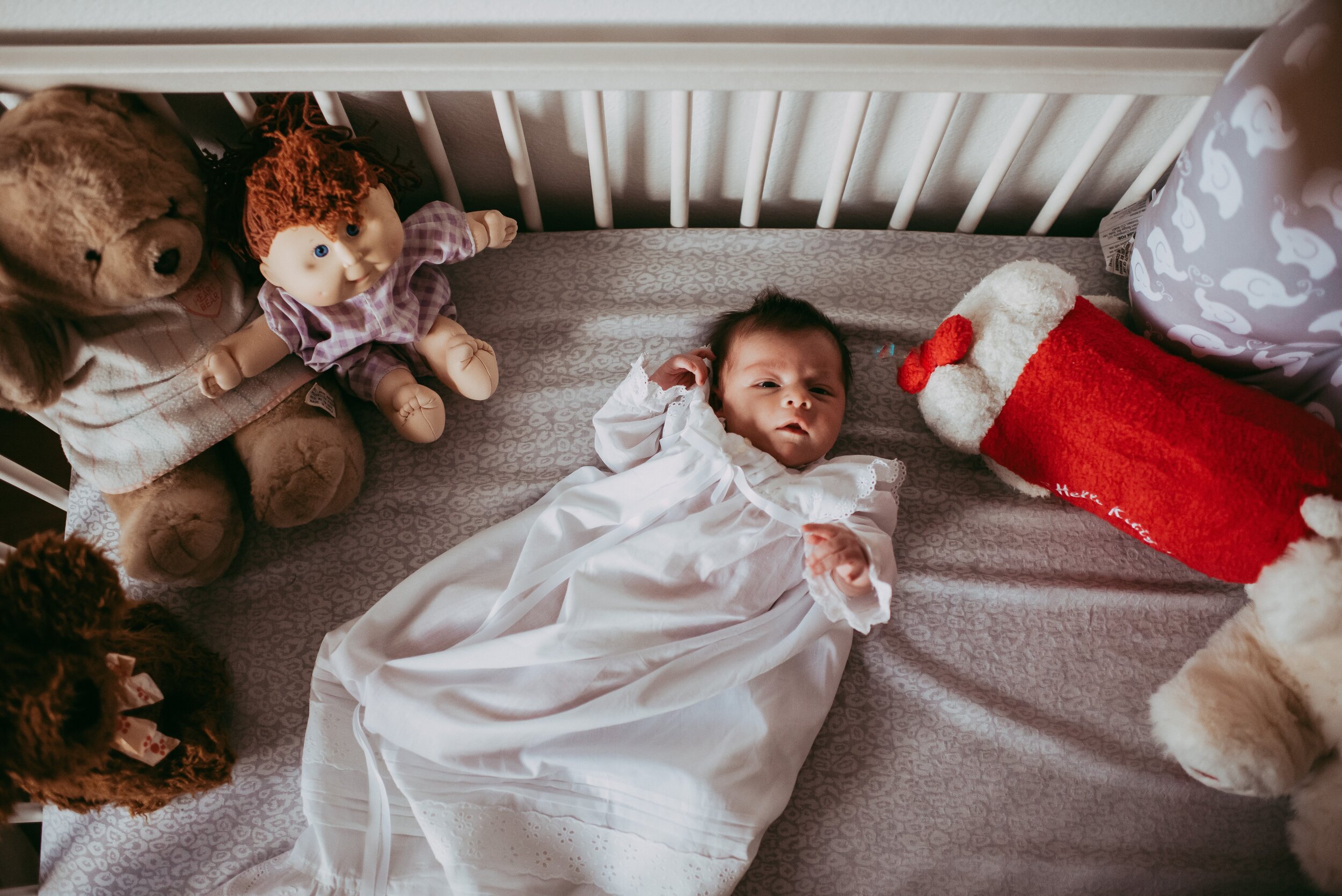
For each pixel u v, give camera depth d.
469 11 0.88
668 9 0.89
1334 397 0.89
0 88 0.80
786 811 0.89
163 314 0.88
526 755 0.84
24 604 0.62
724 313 1.11
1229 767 0.80
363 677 0.88
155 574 0.90
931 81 0.87
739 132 1.08
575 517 0.96
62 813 0.89
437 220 0.97
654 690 0.85
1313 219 0.75
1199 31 0.91
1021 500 1.03
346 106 1.01
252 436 0.95
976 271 1.13
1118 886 0.86
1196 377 0.88
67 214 0.75
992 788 0.90
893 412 1.09
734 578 0.91
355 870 0.84
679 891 0.82
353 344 0.95
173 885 0.87
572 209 1.23
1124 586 0.99
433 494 1.03
